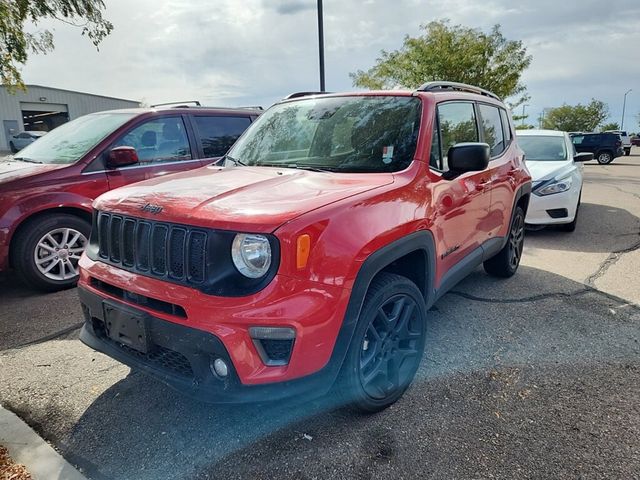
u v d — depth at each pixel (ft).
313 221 6.94
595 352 11.03
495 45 61.57
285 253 6.63
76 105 120.26
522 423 8.43
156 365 7.58
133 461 7.68
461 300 14.37
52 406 9.13
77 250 15.80
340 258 7.13
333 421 8.57
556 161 25.14
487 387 9.62
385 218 8.07
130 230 7.88
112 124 16.92
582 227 25.67
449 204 10.28
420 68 61.82
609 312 13.38
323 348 7.07
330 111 11.43
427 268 9.54
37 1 30.50
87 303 8.54
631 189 43.39
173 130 17.87
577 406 8.91
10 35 29.17
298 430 8.35
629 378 9.88
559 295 14.74
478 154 9.45
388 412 8.80
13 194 14.30
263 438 8.16
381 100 11.12
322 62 32.65
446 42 60.49
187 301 6.86
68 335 12.22
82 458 7.77
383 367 8.66
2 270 14.39
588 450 7.70
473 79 61.11
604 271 17.26
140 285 7.47
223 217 6.87
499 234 14.33
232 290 6.68
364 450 7.80
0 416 8.70
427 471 7.30
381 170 9.58
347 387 7.91
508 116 16.12
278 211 6.97
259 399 6.77
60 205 14.99
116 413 8.91
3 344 11.73
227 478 7.27
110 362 10.79
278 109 12.92
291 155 11.09
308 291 6.81
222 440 8.14
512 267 16.33
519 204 16.22
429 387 9.64
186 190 8.23
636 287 15.43
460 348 11.30
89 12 33.53
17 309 13.97
